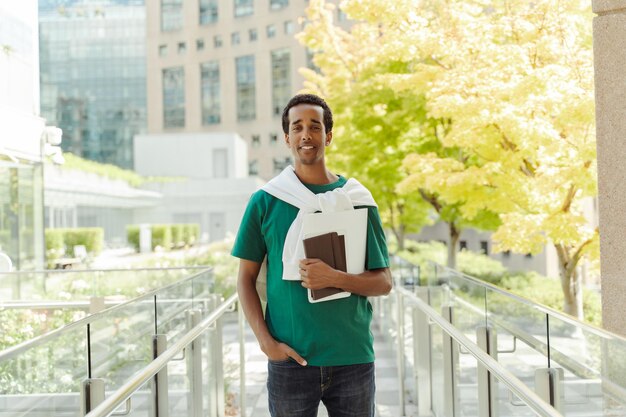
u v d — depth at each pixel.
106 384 2.57
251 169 58.22
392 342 7.45
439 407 4.28
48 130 9.80
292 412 2.11
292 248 2.10
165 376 3.07
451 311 3.98
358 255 2.11
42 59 61.25
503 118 6.02
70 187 25.73
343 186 2.21
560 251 7.02
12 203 9.34
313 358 2.08
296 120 2.15
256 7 57.72
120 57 61.44
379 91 9.72
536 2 6.60
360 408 2.13
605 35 3.57
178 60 60.66
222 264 15.34
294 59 55.78
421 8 7.55
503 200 7.21
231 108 58.88
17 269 9.36
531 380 2.46
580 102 5.61
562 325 2.16
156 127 61.09
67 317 5.37
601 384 1.90
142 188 36.91
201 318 4.07
